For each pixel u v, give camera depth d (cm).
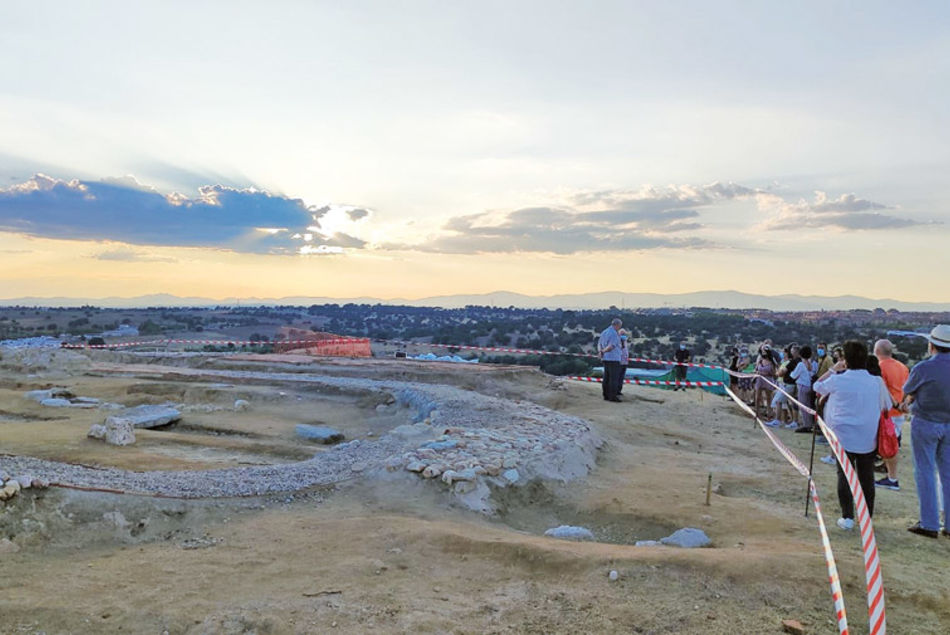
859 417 693
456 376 1983
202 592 482
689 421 1564
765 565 544
